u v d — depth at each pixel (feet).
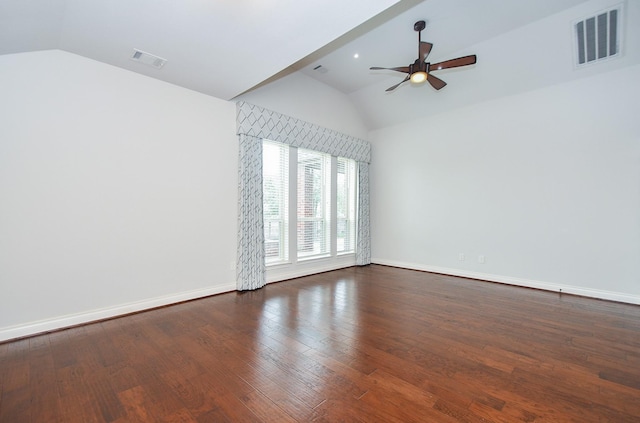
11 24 6.88
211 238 12.26
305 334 8.50
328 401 5.53
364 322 9.41
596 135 12.08
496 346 7.77
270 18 7.39
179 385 6.01
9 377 6.27
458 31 11.57
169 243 11.10
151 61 9.53
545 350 7.54
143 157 10.47
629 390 5.85
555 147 13.03
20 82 8.25
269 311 10.43
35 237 8.45
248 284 13.02
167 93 11.04
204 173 12.04
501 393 5.76
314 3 6.83
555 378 6.28
